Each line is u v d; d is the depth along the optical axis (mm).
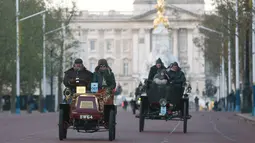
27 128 69438
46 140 50812
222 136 59250
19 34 136125
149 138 54969
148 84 62500
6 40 132375
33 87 183250
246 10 107062
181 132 64375
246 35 120000
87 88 51469
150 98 62438
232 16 116938
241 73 157750
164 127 73625
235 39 144125
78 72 51156
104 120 50844
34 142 48938
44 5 168625
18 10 137125
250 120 90125
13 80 146875
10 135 57375
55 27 168250
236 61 144875
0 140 51312
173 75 62094
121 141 50906
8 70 143125
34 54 147000
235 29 133125
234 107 168500
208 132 65312
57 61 172125
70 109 50375
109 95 50562
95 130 50906
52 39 168625
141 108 63281
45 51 167250
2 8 131000
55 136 55938
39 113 144250
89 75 51375
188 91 62719
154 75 62969
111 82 51250
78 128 50688
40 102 160875
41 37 158250
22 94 182875
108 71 51344
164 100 61656
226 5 121562
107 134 57062
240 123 87125
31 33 147500
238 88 145125
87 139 51781
